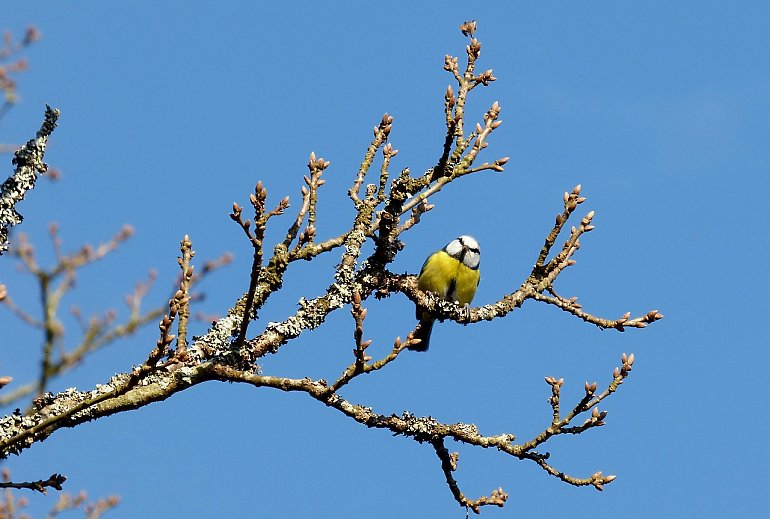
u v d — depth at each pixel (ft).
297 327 35.35
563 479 35.14
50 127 33.76
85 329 24.97
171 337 26.91
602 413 34.76
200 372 32.19
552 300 40.75
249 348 33.96
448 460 36.29
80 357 24.16
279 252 36.32
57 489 29.86
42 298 23.98
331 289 36.94
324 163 37.58
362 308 31.35
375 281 38.47
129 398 31.17
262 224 31.07
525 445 35.19
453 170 40.29
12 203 32.22
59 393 30.94
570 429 34.94
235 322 34.63
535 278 41.32
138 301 26.32
